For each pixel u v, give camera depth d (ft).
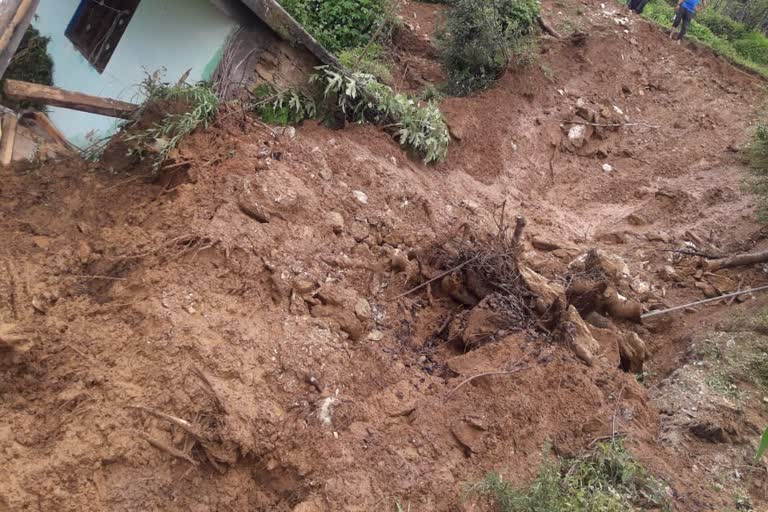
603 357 17.80
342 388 15.05
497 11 34.14
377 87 25.29
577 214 29.96
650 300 23.09
